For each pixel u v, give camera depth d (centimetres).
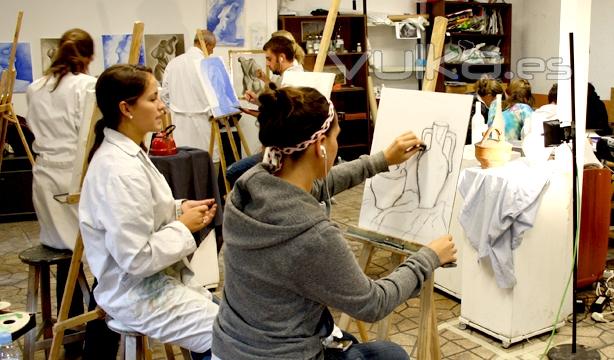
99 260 216
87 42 335
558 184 318
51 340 288
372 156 221
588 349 309
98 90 212
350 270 147
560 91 327
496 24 873
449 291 385
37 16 626
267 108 152
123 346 233
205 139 563
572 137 286
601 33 786
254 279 148
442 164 222
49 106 327
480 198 320
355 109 828
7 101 354
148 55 671
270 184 148
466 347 320
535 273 318
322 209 152
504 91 615
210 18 691
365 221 247
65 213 313
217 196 361
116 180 204
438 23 247
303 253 142
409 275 163
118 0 652
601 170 366
